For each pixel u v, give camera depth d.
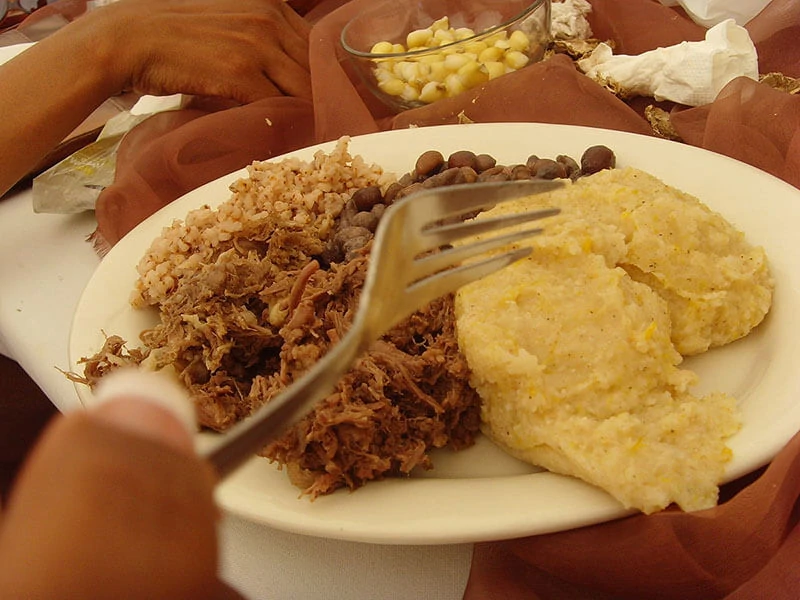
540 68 0.41
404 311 0.17
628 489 0.21
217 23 0.47
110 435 0.11
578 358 0.24
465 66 0.43
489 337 0.24
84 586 0.11
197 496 0.12
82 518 0.11
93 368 0.28
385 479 0.24
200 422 0.26
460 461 0.25
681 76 0.38
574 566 0.21
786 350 0.25
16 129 0.41
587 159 0.34
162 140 0.41
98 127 0.48
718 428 0.22
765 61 0.41
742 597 0.20
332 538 0.22
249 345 0.27
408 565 0.23
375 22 0.48
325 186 0.35
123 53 0.44
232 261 0.29
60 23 0.60
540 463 0.24
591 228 0.27
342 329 0.25
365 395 0.24
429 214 0.17
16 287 0.36
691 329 0.27
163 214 0.36
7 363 0.42
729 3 0.44
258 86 0.47
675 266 0.27
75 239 0.39
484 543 0.23
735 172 0.32
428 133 0.39
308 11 0.60
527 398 0.23
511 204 0.29
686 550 0.20
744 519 0.20
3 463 0.41
